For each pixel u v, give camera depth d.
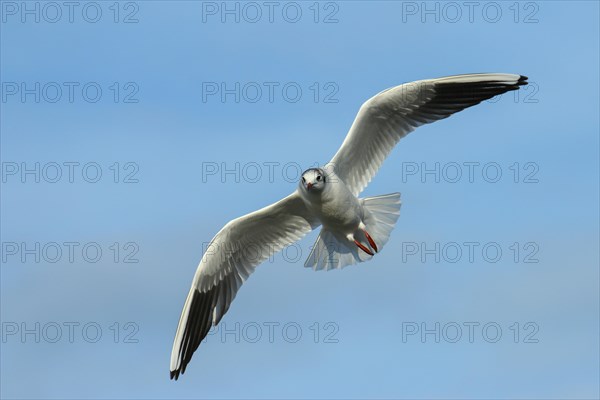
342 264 13.26
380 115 12.73
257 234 13.44
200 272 13.49
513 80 12.72
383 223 12.94
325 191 12.30
